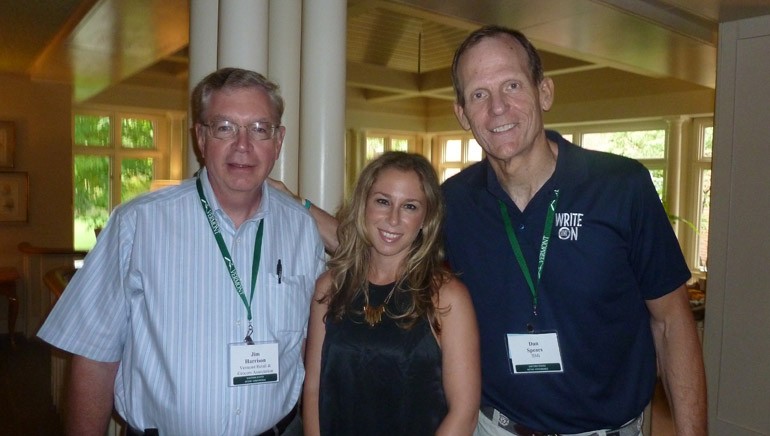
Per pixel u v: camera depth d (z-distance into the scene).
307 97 2.37
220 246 1.46
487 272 1.50
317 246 1.64
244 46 2.16
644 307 1.49
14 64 5.44
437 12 3.64
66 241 6.34
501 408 1.50
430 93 8.62
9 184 6.02
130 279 1.40
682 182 7.90
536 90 1.40
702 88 7.19
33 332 6.00
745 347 3.49
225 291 1.45
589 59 5.54
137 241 1.41
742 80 3.48
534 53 1.42
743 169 3.48
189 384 1.39
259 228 1.53
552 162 1.46
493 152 1.41
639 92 7.84
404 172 1.47
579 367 1.42
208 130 1.41
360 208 1.50
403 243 1.48
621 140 8.70
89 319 1.41
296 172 2.50
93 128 8.48
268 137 1.42
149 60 5.08
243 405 1.42
